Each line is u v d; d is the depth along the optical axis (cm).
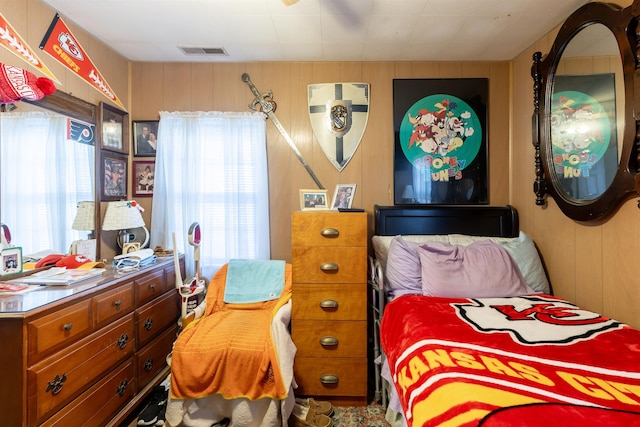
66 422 127
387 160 247
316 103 245
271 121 247
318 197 225
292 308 189
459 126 244
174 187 242
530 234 221
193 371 155
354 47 224
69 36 190
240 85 247
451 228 237
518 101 235
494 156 245
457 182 244
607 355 109
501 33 204
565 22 179
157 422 163
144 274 183
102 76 218
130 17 187
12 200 159
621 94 145
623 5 146
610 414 78
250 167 243
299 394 189
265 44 220
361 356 189
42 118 175
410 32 203
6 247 156
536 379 94
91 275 163
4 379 110
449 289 180
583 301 175
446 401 89
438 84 244
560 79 186
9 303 122
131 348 170
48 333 120
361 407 187
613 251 156
